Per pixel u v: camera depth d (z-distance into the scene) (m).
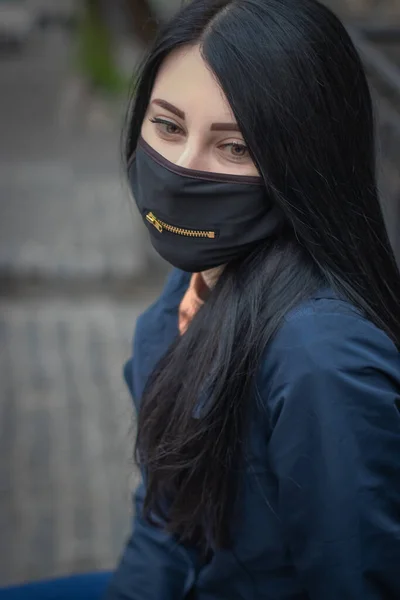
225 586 1.89
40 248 9.54
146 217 1.85
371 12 11.90
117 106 16.08
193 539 1.99
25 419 6.38
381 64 4.80
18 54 22.22
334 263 1.72
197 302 1.97
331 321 1.64
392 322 1.79
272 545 1.79
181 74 1.69
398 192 4.34
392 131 4.46
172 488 1.95
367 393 1.60
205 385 1.75
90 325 8.09
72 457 5.91
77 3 17.27
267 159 1.65
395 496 1.64
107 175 12.66
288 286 1.71
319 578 1.67
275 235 1.78
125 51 18.61
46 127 15.75
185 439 1.78
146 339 2.16
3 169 13.04
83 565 4.89
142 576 2.11
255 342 1.68
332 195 1.70
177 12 1.77
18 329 7.98
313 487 1.62
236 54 1.62
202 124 1.68
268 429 1.71
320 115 1.66
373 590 1.65
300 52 1.63
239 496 1.78
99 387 6.87
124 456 5.89
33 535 5.14
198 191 1.72
